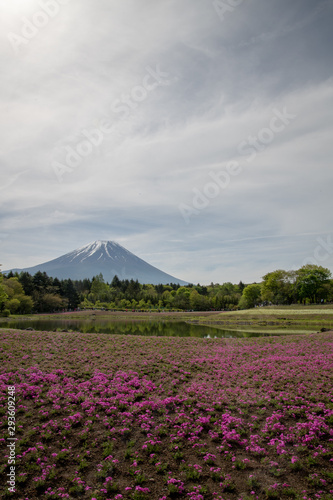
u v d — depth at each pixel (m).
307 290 84.75
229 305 116.81
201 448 8.87
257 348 21.52
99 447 8.95
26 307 89.19
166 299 120.81
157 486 7.50
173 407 11.37
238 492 7.30
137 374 14.47
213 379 14.38
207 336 36.09
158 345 21.56
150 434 9.53
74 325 53.31
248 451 8.81
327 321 50.44
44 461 8.23
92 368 15.13
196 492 7.24
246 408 11.12
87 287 160.38
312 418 10.13
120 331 42.72
